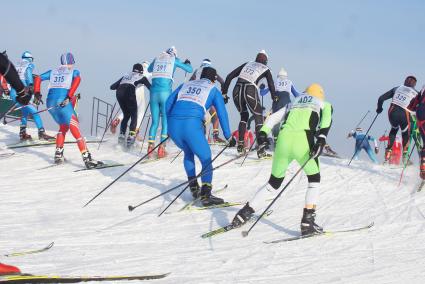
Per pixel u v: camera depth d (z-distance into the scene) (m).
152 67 13.48
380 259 6.18
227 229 7.45
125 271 5.58
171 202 8.52
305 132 7.09
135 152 14.47
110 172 11.70
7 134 16.67
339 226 7.78
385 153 14.39
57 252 6.32
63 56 11.98
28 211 8.61
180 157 13.40
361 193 10.10
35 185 10.52
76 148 14.62
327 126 7.04
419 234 7.34
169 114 9.01
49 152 13.91
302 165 7.06
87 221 8.01
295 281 5.35
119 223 7.91
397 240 7.04
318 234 7.22
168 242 6.92
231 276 5.48
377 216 8.38
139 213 8.53
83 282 5.05
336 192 10.20
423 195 9.88
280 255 6.30
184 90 8.98
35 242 6.81
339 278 5.47
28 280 4.79
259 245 6.75
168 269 5.69
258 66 11.97
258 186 10.55
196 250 6.52
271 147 15.37
